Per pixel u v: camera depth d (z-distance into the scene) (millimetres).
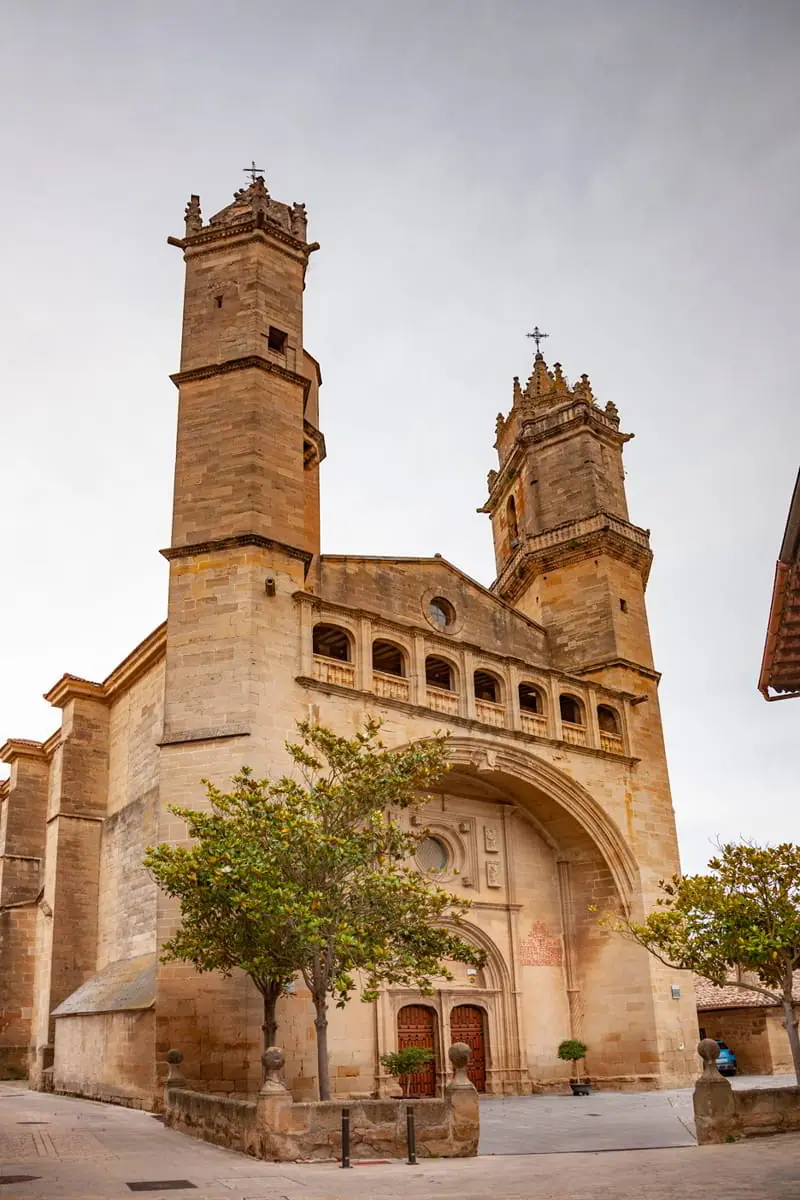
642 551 43844
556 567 43906
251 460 33062
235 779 24594
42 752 46781
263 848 22516
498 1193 13484
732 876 24281
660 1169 15508
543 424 47094
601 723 40500
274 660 30453
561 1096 33844
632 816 38562
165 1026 26141
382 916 23109
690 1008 36750
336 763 25031
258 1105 17781
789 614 13500
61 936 36500
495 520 51125
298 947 21672
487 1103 31219
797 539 12383
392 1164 17156
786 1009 23016
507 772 35594
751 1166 15273
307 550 33438
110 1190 13766
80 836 38000
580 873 38500
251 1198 13172
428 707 33562
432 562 39688
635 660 41719
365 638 33094
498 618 41344
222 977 26375
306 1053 26781
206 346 35875
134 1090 26844
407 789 25141
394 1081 30484
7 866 44688
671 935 24859
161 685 34812
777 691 15219
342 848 22562
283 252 37875
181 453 33875
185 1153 18141
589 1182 14383
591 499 44156
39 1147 18594
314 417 41656
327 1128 17797
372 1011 30984
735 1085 34406
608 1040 36219
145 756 35156
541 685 38094
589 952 37469
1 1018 41562
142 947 32312
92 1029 30797
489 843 36844
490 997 35062
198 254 37656
